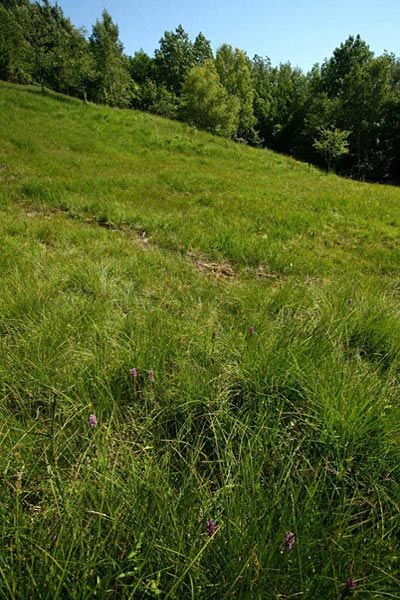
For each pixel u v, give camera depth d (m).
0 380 2.02
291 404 1.95
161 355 2.25
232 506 1.35
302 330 2.63
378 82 40.62
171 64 61.16
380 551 1.30
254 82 63.44
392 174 42.97
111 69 28.53
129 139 16.20
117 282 3.72
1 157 10.45
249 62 69.62
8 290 3.05
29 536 1.22
